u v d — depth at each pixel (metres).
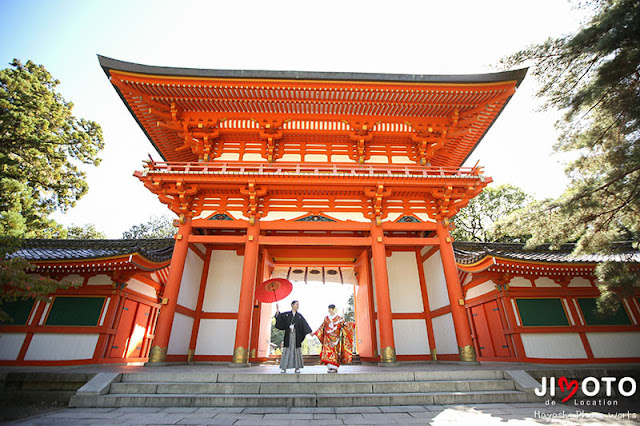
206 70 12.08
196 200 12.79
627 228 10.57
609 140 9.39
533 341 11.20
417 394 6.77
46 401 6.89
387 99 13.20
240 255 14.78
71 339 10.94
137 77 12.09
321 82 12.43
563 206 9.46
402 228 12.74
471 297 14.41
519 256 11.38
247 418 5.42
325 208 12.93
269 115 13.84
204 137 13.78
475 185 12.65
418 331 14.08
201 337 13.20
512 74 12.32
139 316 13.96
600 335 11.47
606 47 7.93
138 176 11.75
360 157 14.27
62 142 24.67
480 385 7.35
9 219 11.94
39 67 24.92
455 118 13.59
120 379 7.42
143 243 15.86
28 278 8.20
